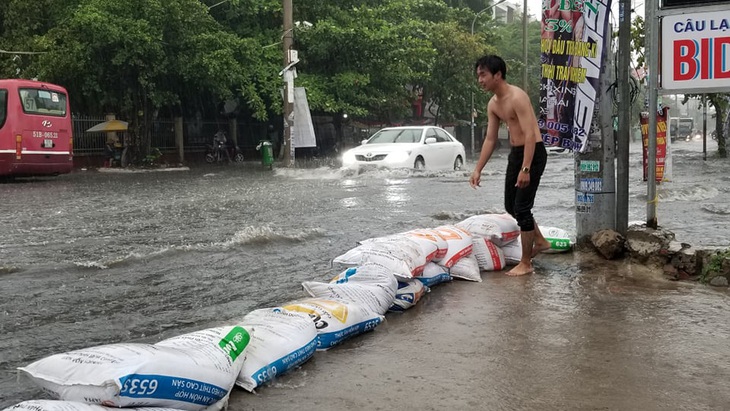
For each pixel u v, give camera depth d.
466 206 9.55
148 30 21.77
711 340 3.48
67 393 2.45
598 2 5.27
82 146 24.95
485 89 5.21
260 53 24.73
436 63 35.38
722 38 4.86
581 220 5.84
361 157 16.67
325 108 25.53
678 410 2.65
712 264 4.75
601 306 4.17
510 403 2.74
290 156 21.30
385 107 32.06
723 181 13.34
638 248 5.33
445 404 2.75
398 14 29.30
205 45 23.05
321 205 9.91
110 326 4.01
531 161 4.97
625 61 5.53
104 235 7.31
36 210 9.78
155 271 5.49
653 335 3.58
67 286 5.00
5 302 4.55
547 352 3.34
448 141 18.47
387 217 8.47
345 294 3.90
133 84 23.67
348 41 26.22
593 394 2.81
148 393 2.46
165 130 27.34
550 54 5.36
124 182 16.19
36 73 21.77
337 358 3.36
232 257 6.02
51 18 23.50
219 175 18.45
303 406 2.76
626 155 5.64
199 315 4.23
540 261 5.58
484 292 4.62
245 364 2.96
